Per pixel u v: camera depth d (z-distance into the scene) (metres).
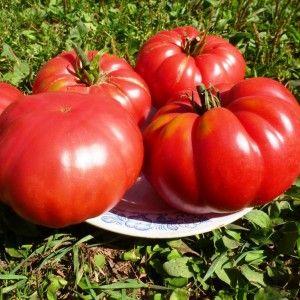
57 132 0.22
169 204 0.26
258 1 0.47
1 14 0.43
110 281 0.26
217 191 0.23
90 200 0.22
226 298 0.25
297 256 0.27
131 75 0.30
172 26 0.44
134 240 0.28
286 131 0.23
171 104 0.26
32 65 0.39
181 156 0.23
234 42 0.43
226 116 0.23
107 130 0.22
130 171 0.23
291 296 0.25
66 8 0.45
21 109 0.23
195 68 0.31
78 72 0.28
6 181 0.22
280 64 0.41
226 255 0.27
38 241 0.27
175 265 0.26
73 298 0.25
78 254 0.27
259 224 0.28
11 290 0.25
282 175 0.24
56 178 0.21
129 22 0.44
